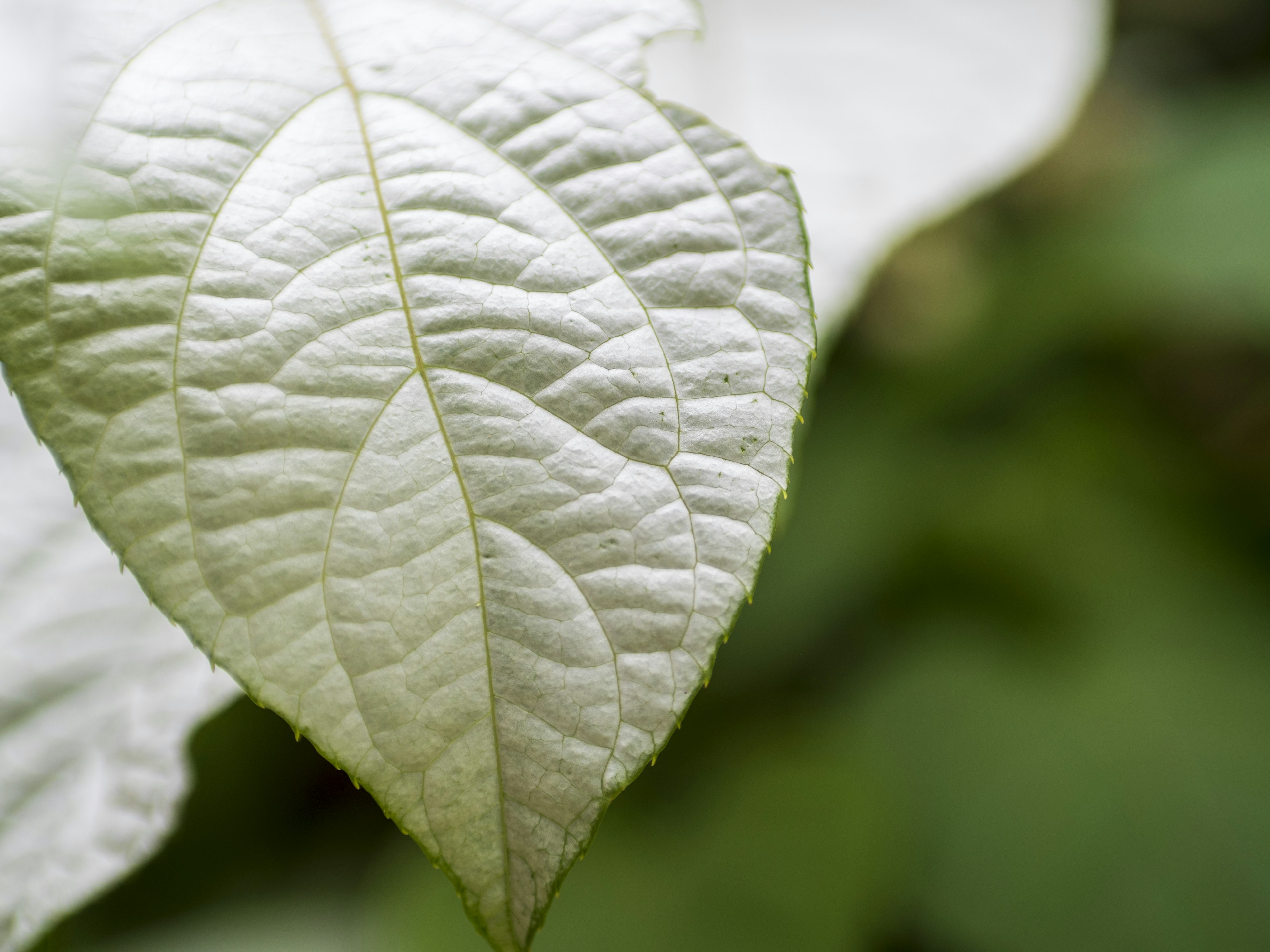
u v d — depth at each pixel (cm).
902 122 31
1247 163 65
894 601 60
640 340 23
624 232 23
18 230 22
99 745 28
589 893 50
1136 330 66
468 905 22
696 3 24
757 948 49
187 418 22
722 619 22
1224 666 56
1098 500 63
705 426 23
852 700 57
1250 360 68
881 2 32
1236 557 61
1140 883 50
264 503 22
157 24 23
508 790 22
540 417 23
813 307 23
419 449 22
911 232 30
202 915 50
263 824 53
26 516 29
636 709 22
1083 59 32
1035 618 59
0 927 27
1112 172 67
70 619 28
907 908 51
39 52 23
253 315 22
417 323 23
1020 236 68
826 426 63
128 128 23
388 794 22
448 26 24
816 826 52
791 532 59
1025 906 50
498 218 23
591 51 24
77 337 22
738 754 55
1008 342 64
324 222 23
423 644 22
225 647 22
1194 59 88
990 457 64
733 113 30
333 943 49
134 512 22
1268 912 48
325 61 24
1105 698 55
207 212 23
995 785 53
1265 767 52
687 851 51
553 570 22
